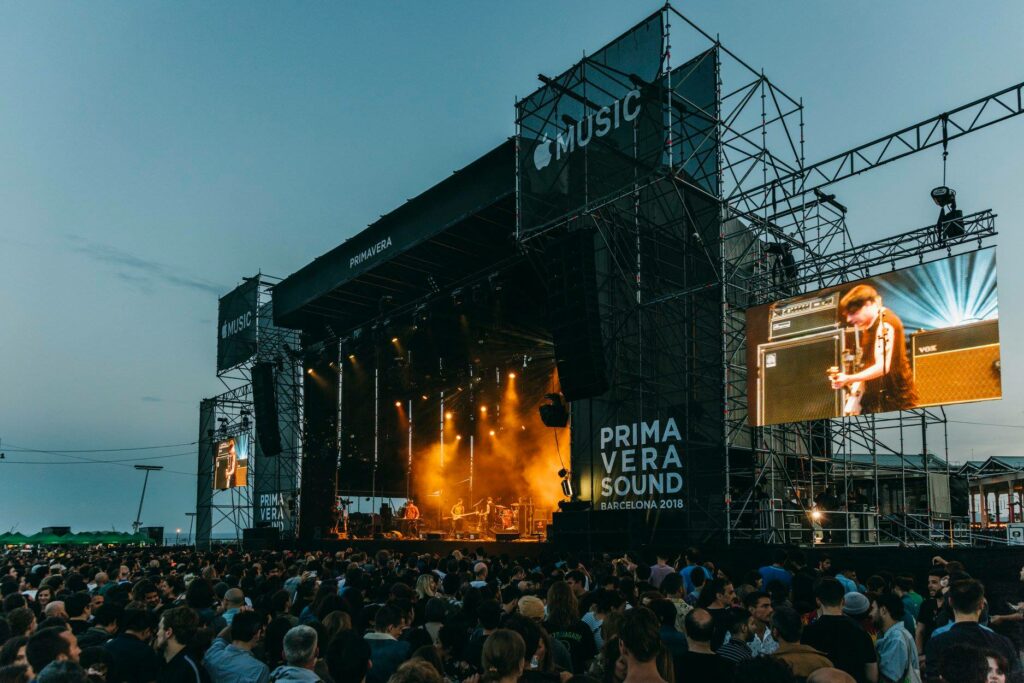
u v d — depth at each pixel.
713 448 18.19
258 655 6.11
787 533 18.44
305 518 33.31
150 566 14.05
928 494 19.62
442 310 31.27
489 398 39.62
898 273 15.77
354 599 7.67
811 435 20.08
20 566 14.96
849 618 5.66
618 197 18.34
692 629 4.89
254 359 35.06
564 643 6.45
